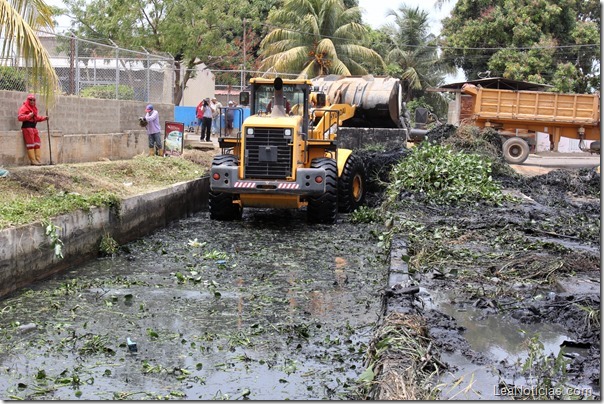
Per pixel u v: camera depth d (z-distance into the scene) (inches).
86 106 748.0
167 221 607.5
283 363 278.2
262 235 561.3
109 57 838.5
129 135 823.7
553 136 1154.7
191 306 360.2
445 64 1895.9
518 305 334.0
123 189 579.8
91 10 1577.3
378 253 492.7
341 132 879.7
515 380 238.4
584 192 796.6
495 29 1720.0
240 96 646.5
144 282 406.9
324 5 1572.3
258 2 1969.7
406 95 1942.7
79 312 347.9
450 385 231.6
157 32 1552.7
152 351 293.4
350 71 1614.2
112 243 484.4
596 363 255.6
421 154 683.4
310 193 576.7
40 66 444.1
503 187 765.3
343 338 308.8
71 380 259.4
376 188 747.4
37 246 402.0
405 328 269.4
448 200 629.3
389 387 219.5
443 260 418.9
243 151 580.1
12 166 590.2
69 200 463.8
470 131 936.9
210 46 1565.0
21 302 362.9
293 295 382.0
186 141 1032.2
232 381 260.1
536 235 503.8
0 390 250.8
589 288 363.6
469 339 285.3
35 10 464.4
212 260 468.1
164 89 1053.2
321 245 521.0
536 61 1630.2
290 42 1583.4
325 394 245.8
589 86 1678.2
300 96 627.2
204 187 731.4
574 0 1710.1
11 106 612.4
